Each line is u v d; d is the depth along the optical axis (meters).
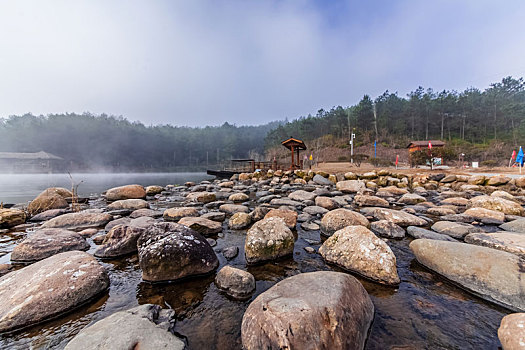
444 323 2.02
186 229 3.28
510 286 2.26
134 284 2.71
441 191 11.62
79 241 3.72
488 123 43.56
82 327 1.98
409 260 3.39
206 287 2.65
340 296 1.85
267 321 1.64
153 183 19.50
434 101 47.62
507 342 1.59
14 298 2.08
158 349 1.55
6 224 5.13
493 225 5.02
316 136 57.06
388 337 1.84
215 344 1.76
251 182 17.38
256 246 3.36
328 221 4.61
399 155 36.94
